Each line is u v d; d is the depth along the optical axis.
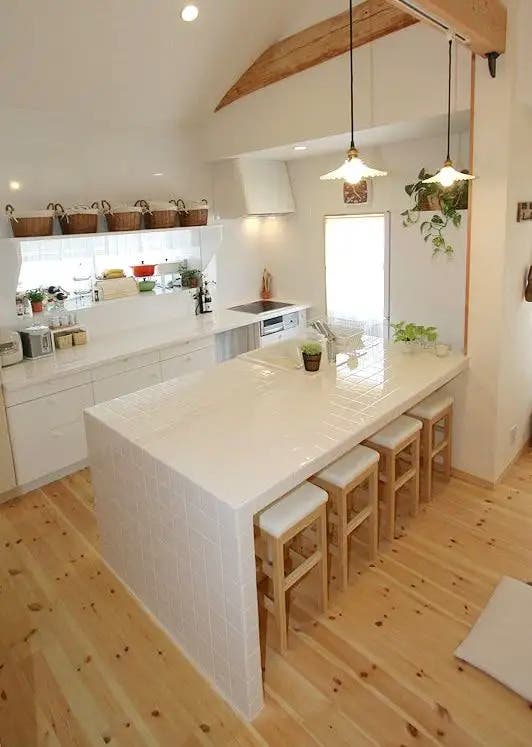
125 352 3.98
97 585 2.79
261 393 2.89
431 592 2.64
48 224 3.75
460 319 4.07
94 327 4.44
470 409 3.50
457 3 2.36
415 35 3.08
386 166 4.23
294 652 2.32
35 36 3.07
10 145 3.70
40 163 3.87
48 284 4.21
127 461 2.42
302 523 2.23
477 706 2.04
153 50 3.52
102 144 4.19
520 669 2.16
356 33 3.32
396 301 4.45
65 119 3.93
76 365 3.71
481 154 3.04
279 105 3.96
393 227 4.32
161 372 4.26
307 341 3.40
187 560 2.16
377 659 2.27
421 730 1.96
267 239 5.53
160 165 4.58
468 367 3.43
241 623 1.95
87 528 3.27
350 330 3.70
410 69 3.14
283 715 2.04
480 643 2.30
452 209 3.82
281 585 2.21
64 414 3.72
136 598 2.69
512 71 2.81
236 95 4.26
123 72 3.63
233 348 5.10
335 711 2.05
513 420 3.72
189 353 4.43
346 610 2.54
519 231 3.28
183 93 4.13
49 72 3.39
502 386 3.40
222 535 1.91
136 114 4.17
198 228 4.64
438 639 2.36
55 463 3.74
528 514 3.25
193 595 2.19
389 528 3.00
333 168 4.65
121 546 2.71
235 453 2.21
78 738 1.99
